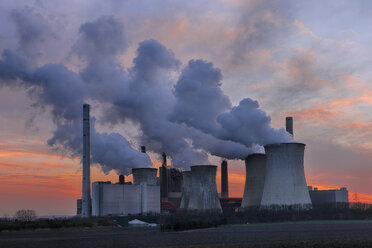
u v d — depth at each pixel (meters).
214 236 53.47
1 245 47.91
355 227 66.62
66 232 72.00
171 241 47.72
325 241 44.69
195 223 73.38
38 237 59.69
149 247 42.12
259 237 50.88
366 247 39.47
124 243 46.97
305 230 61.34
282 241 45.50
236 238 50.06
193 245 43.09
